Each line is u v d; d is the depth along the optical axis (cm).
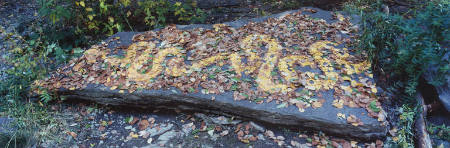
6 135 296
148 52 372
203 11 511
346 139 286
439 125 305
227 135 301
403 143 275
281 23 409
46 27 450
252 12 511
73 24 468
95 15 438
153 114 334
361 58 337
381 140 280
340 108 287
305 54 349
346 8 450
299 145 284
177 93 315
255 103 299
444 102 303
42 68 367
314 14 427
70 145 299
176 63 351
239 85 317
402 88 326
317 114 284
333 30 384
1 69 392
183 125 316
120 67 354
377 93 320
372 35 331
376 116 276
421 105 302
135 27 489
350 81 312
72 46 443
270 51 357
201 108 319
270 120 298
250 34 391
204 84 322
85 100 345
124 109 343
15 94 340
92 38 464
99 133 315
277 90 309
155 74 340
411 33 298
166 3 472
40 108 338
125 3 449
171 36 398
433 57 286
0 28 391
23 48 412
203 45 377
